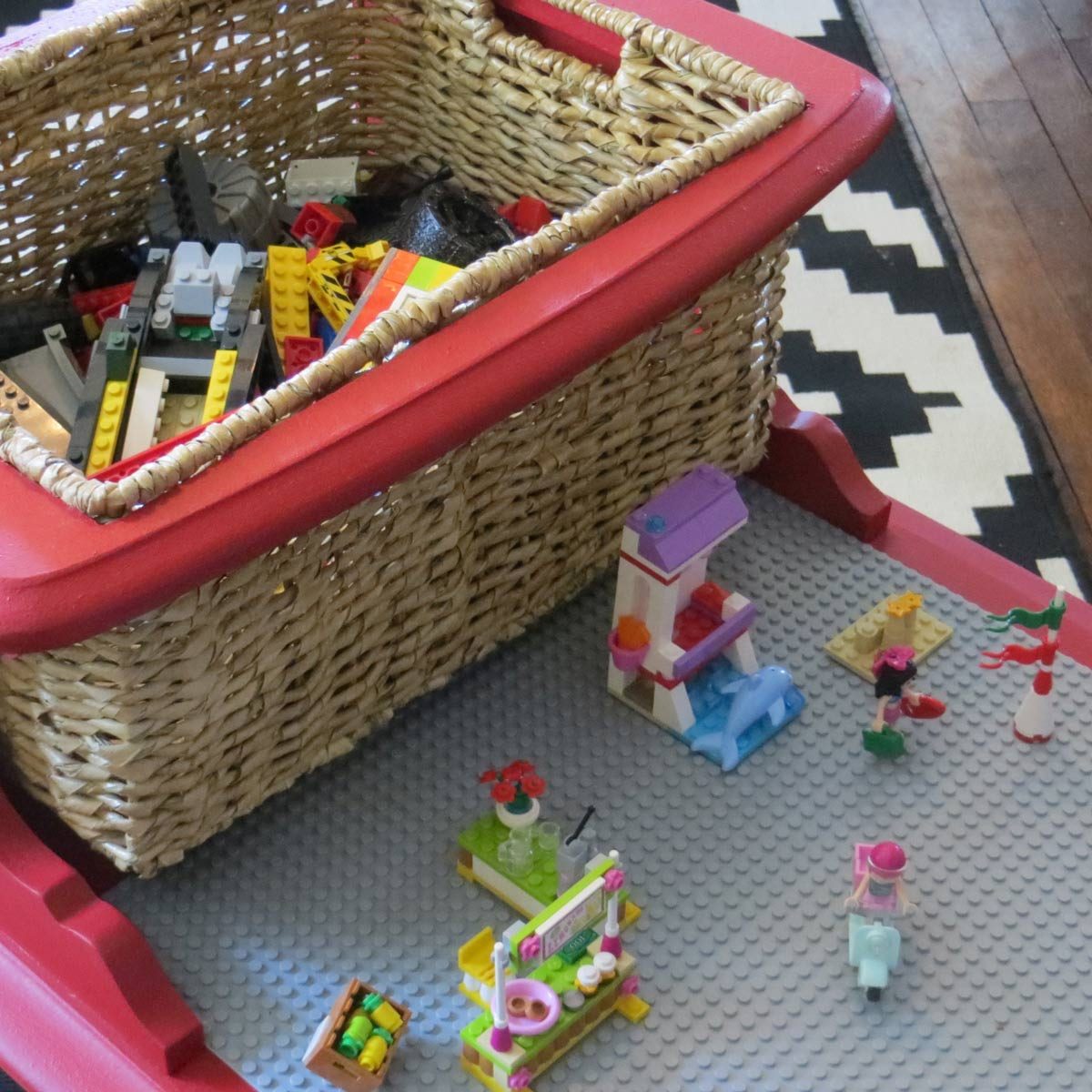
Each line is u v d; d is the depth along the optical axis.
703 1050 0.88
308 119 1.26
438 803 0.99
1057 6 2.47
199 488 0.79
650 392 1.02
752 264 1.02
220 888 0.95
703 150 0.98
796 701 1.05
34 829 0.98
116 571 0.75
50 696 0.84
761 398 1.14
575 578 1.10
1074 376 1.93
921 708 1.03
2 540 0.76
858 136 1.02
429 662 1.02
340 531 0.87
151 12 1.07
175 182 1.15
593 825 0.98
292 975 0.91
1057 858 0.97
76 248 1.16
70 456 0.94
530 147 1.20
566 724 1.04
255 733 0.91
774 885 0.95
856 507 1.16
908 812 0.99
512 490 0.97
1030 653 1.00
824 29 2.40
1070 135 2.26
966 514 1.77
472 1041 0.85
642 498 1.10
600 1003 0.88
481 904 0.95
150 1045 0.85
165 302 1.04
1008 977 0.91
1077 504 1.78
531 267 0.91
